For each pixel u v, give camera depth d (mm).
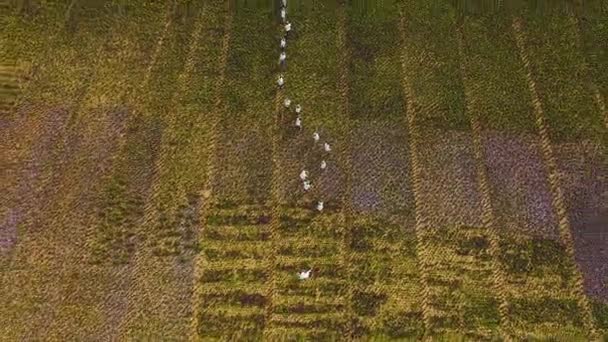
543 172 26234
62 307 21938
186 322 21750
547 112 28406
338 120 27906
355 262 23375
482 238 24156
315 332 21609
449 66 30250
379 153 26750
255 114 28000
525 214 24859
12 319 21578
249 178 25750
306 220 24531
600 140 27375
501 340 21547
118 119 27562
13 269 22797
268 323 21797
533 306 22375
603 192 25609
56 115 27641
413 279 22984
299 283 22797
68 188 25141
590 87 29453
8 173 25500
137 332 21453
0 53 30062
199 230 24141
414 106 28531
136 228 24109
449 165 26375
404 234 24203
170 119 27688
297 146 26891
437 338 21547
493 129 27719
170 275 22891
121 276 22797
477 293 22656
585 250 23891
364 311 22141
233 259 23375
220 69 29766
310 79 29500
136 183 25422
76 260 23156
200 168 26000
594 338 21688
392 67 30156
